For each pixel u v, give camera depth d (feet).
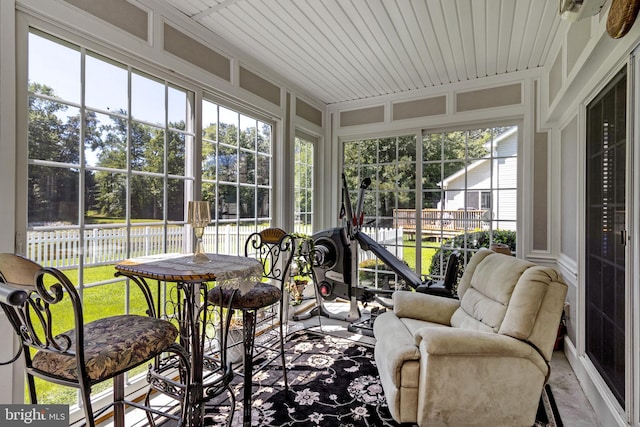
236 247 10.00
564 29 7.75
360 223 11.60
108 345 3.70
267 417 6.25
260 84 10.59
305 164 13.85
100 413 4.93
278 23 8.16
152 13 7.18
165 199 7.73
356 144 14.37
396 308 7.97
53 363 3.54
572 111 8.50
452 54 9.72
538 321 5.38
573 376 7.82
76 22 5.86
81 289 6.13
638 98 5.01
